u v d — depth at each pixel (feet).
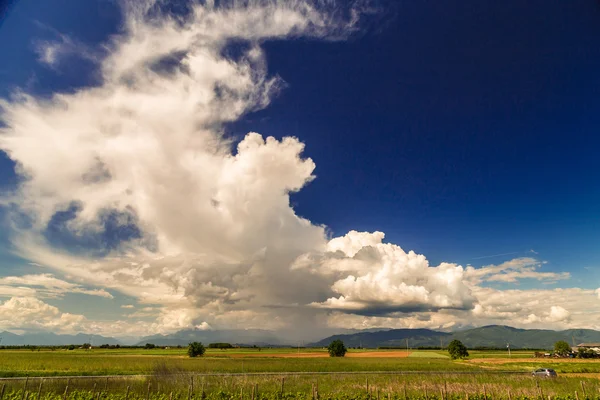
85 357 291.17
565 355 428.97
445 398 102.53
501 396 104.83
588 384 130.00
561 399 100.99
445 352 645.10
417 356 465.06
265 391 111.04
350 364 261.65
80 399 96.84
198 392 107.86
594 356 416.67
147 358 301.43
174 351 518.78
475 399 102.42
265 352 588.09
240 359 321.11
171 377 133.18
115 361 242.78
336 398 102.17
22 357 269.64
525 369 222.48
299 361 301.02
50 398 95.96
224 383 124.57
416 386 123.03
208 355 424.05
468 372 184.85
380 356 463.01
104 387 112.16
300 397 101.45
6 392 101.60
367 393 107.34
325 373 172.96
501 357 422.41
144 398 98.43
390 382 136.05
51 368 187.73
